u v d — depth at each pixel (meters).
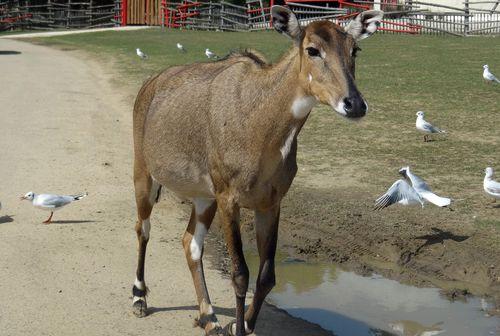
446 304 7.49
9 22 47.88
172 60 25.41
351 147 12.95
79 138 14.13
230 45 29.56
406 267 8.32
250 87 6.05
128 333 6.56
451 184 10.72
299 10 40.38
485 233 8.77
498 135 13.61
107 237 9.02
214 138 6.18
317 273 8.30
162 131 6.71
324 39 5.54
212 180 6.30
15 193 10.64
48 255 8.36
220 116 6.14
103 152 13.14
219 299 7.39
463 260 8.18
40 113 16.41
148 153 6.91
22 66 25.00
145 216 7.12
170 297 7.38
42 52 30.08
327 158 12.27
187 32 37.84
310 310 7.35
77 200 10.01
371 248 8.73
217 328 6.50
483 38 31.34
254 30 39.06
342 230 9.18
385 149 12.79
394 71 20.94
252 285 7.95
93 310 7.00
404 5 35.84
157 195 7.22
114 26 45.81
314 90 5.58
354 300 7.60
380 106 16.20
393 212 9.59
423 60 23.27
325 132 14.02
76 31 42.16
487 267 8.00
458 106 16.11
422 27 34.16
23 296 7.24
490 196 9.67
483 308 7.39
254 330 6.76
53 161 12.39
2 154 12.73
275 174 6.04
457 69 21.12
